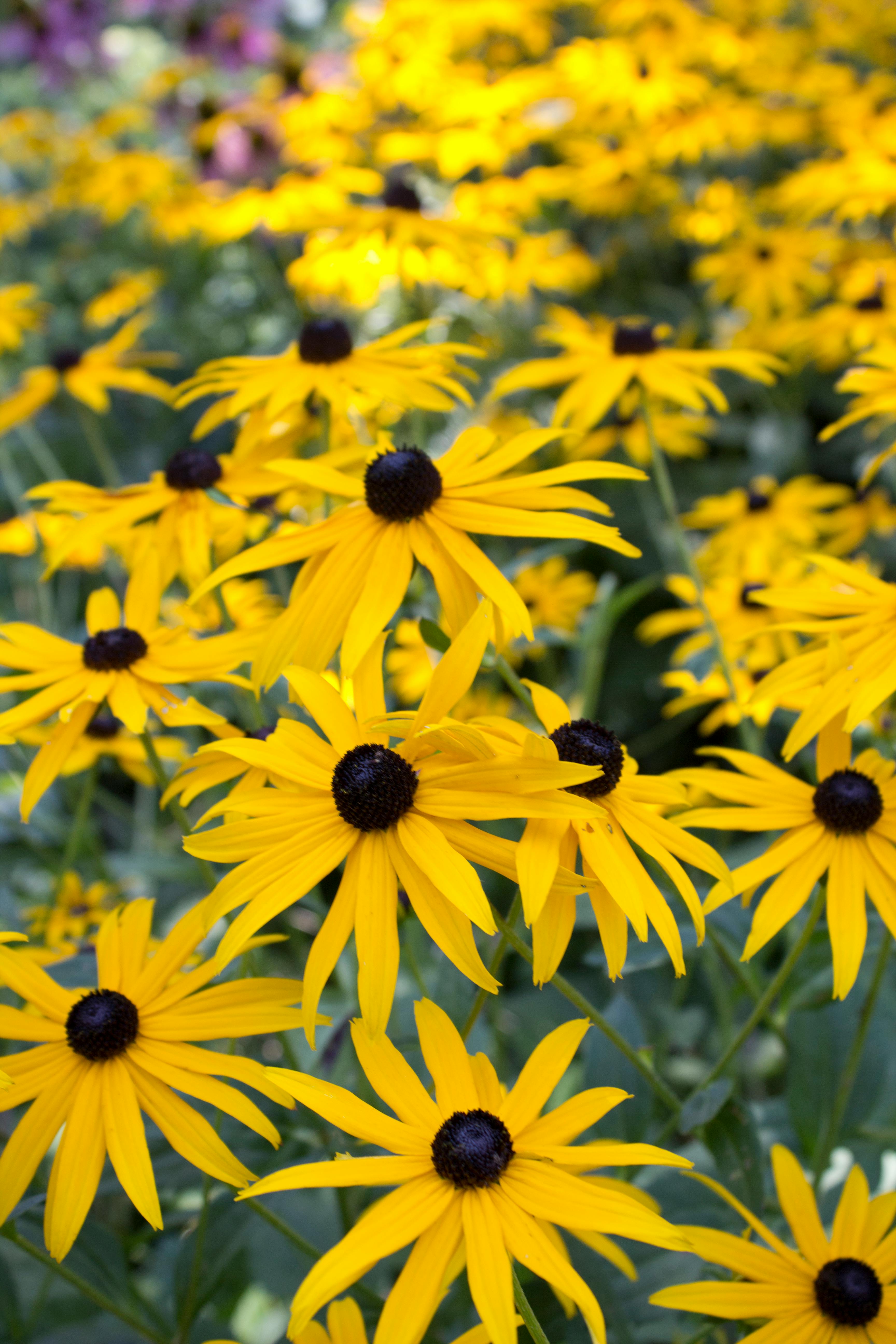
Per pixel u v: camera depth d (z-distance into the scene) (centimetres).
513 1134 47
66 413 131
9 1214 48
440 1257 45
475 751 47
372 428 70
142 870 75
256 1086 48
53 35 178
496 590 51
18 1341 59
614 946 48
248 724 67
